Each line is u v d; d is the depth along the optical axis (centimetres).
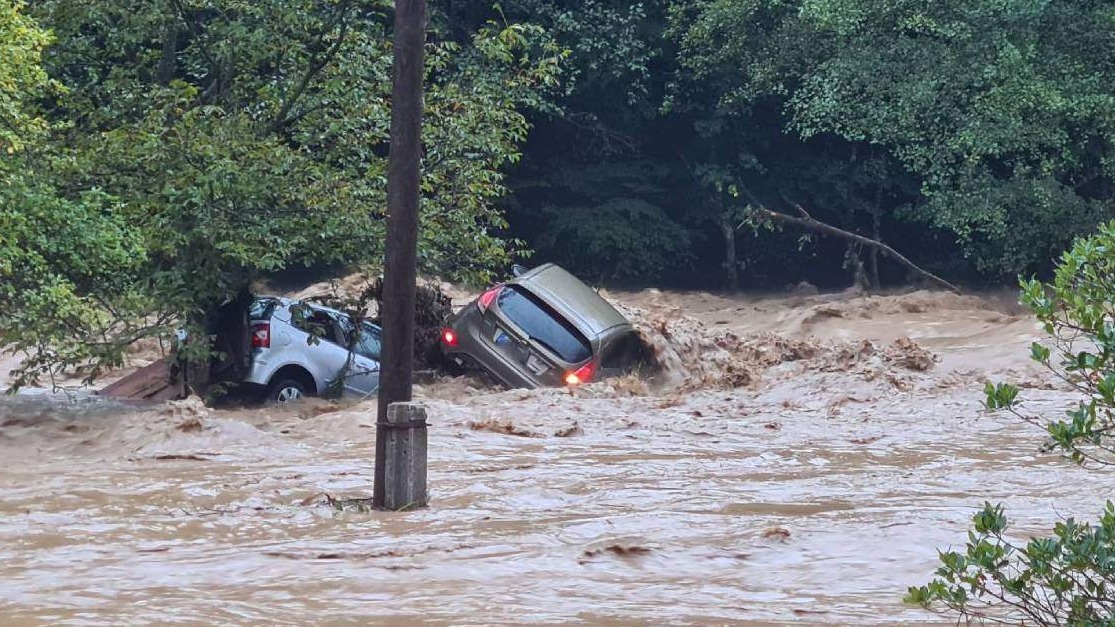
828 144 6334
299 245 2559
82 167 2312
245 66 2778
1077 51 4466
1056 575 738
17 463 1806
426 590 1051
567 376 2694
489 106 2812
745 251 6450
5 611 970
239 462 1812
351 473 1714
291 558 1173
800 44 5100
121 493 1536
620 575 1113
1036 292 742
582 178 6119
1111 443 1023
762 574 1120
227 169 2388
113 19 2770
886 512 1403
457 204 2775
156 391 2611
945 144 4662
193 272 2452
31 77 2108
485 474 1692
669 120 6288
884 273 6412
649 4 6078
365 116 2736
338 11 2727
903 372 2867
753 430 2227
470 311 2762
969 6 4553
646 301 5331
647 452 1931
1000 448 1977
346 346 2712
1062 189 4575
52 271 2206
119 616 952
